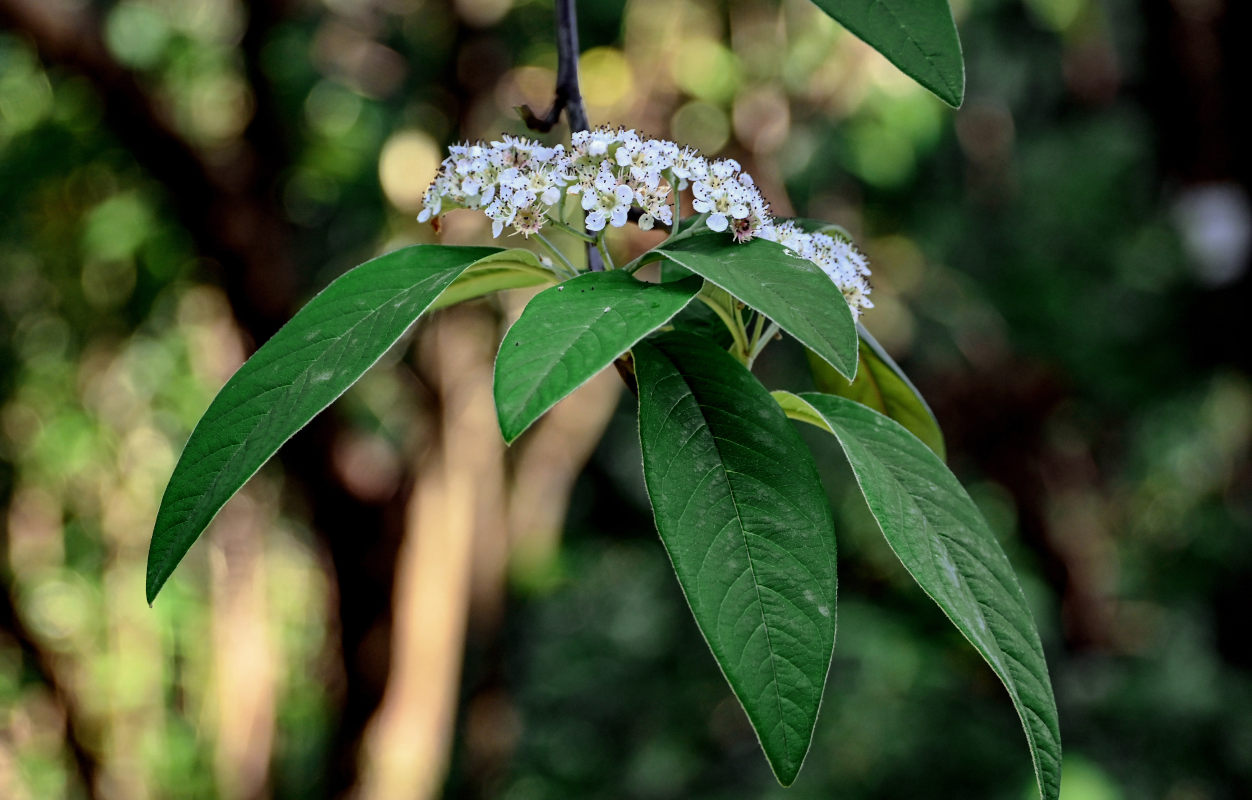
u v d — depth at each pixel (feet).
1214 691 21.06
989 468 22.86
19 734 19.06
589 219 3.80
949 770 19.81
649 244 10.93
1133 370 21.42
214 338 17.72
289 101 14.80
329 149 15.58
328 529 16.74
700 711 23.45
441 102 16.63
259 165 14.44
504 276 4.31
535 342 3.01
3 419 18.07
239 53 15.03
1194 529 22.93
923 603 22.35
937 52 3.20
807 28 16.56
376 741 16.88
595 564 26.30
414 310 3.58
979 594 3.58
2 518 18.34
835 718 20.58
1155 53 19.67
